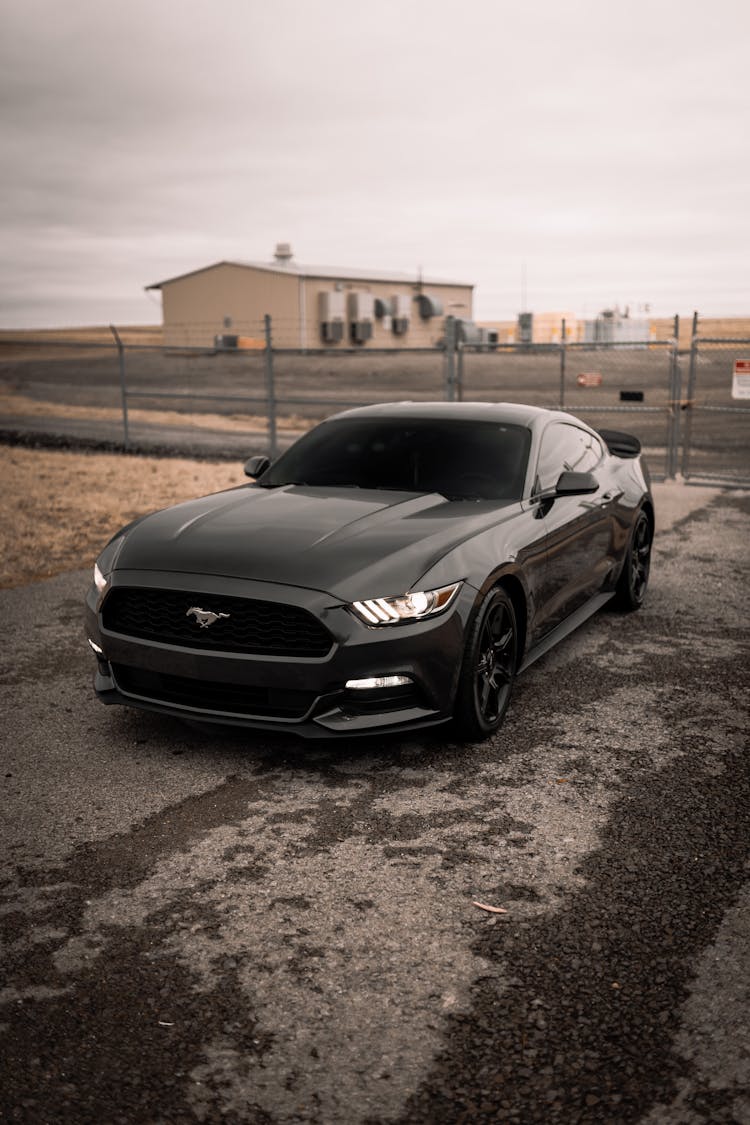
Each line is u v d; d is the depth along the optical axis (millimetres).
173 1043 2297
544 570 4711
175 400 32594
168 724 4359
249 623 3715
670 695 4738
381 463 4996
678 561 7934
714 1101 2094
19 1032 2332
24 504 10633
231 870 3094
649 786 3701
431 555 3902
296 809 3523
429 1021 2365
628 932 2729
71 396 34406
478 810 3506
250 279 47656
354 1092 2137
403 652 3684
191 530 4211
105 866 3123
